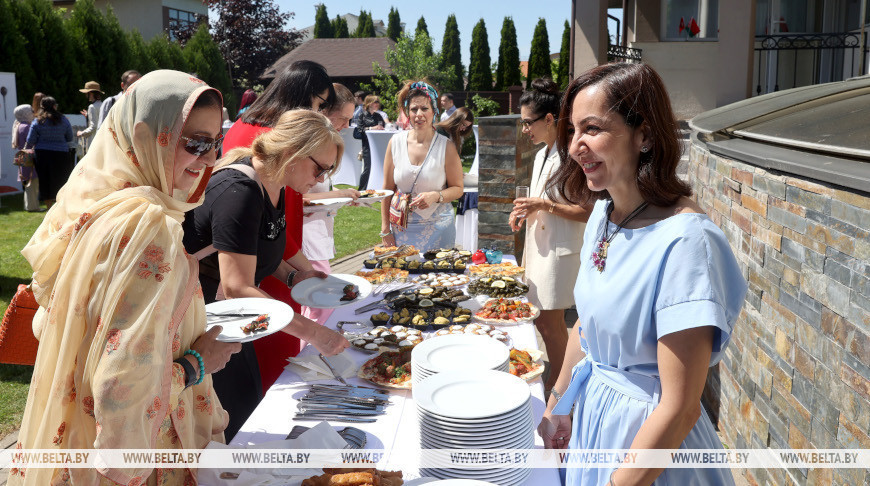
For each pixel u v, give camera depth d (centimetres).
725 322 135
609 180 153
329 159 248
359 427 200
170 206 159
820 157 255
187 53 2178
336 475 155
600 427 162
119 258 141
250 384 262
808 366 244
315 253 431
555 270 385
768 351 289
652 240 146
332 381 237
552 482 173
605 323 155
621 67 149
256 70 3097
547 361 480
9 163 1193
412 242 455
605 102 147
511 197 532
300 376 241
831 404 224
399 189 459
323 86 333
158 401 145
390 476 158
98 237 142
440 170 450
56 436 146
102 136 160
